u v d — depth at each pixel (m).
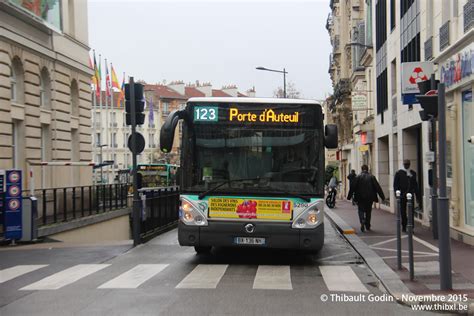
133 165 14.31
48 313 6.92
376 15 28.61
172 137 9.87
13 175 15.44
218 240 10.30
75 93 29.38
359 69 34.91
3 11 21.64
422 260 10.75
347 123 43.09
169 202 20.94
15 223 15.41
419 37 18.38
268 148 10.46
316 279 9.25
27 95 23.62
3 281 9.36
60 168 26.62
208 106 10.61
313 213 10.25
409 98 15.36
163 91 95.88
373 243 13.70
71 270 10.37
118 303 7.41
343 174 48.28
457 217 13.77
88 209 22.19
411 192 16.05
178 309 7.04
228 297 7.77
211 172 10.47
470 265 9.72
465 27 12.76
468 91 13.12
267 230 10.20
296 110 10.55
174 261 11.34
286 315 6.79
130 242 15.79
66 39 27.78
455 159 13.84
